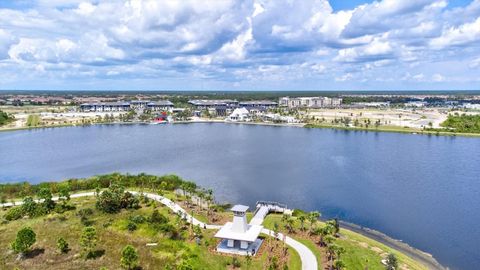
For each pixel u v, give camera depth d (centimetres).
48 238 8444
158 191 12331
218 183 14400
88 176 15638
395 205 11712
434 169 16450
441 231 9669
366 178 14975
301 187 13775
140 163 18112
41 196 10569
